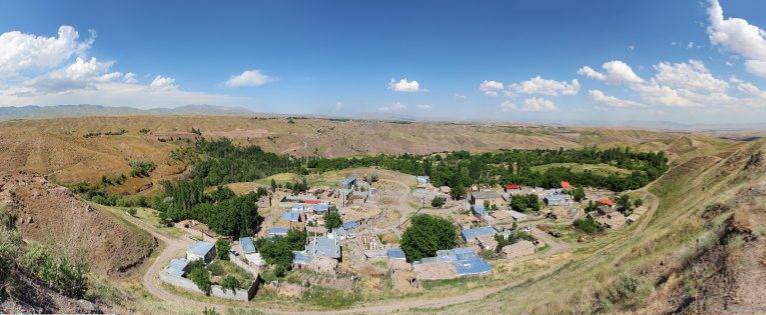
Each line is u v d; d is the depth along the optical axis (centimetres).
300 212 11262
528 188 14175
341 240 9281
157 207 12156
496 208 11881
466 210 12094
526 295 4169
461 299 5869
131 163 16950
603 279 3080
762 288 2034
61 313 2239
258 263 7731
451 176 15138
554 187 14288
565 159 19412
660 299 2480
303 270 7512
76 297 2622
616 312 2588
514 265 7056
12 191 7075
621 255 3419
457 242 8694
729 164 6288
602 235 8544
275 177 17400
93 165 15775
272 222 10681
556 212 10769
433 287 6519
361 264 7825
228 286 6341
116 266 7006
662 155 17425
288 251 7731
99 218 7756
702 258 2567
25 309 2038
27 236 6412
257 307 6050
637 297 2625
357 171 17638
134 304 3250
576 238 8700
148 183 16250
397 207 12512
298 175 17738
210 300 6288
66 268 2616
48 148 15638
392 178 16475
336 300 6231
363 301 6131
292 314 5772
